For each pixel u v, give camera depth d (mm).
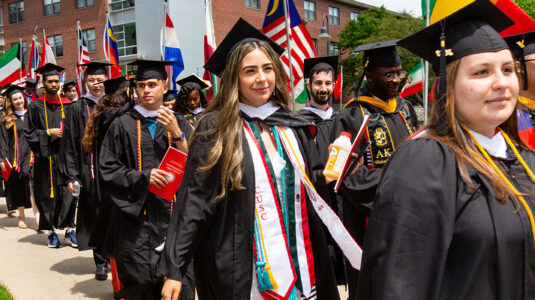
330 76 5293
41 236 7379
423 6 6570
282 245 2223
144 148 3705
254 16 28766
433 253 1367
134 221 3584
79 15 28469
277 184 2289
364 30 29453
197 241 2176
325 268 2352
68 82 7598
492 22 1613
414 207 1396
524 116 2941
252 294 2203
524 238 1424
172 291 2059
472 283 1394
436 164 1432
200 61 25375
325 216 2211
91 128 4379
